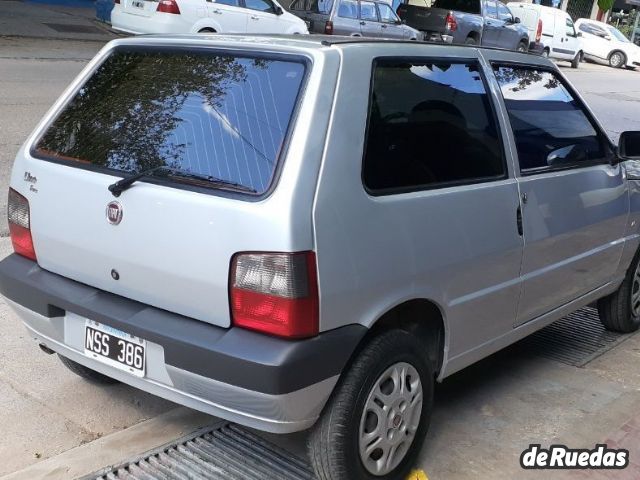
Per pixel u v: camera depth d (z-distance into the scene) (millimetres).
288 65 2879
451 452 3531
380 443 3002
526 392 4176
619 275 4734
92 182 3010
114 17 14891
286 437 3547
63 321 3170
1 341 4246
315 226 2619
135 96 3221
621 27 37750
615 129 13312
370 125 2906
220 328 2723
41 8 19656
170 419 3631
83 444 3389
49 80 11961
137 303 2953
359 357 2873
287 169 2635
